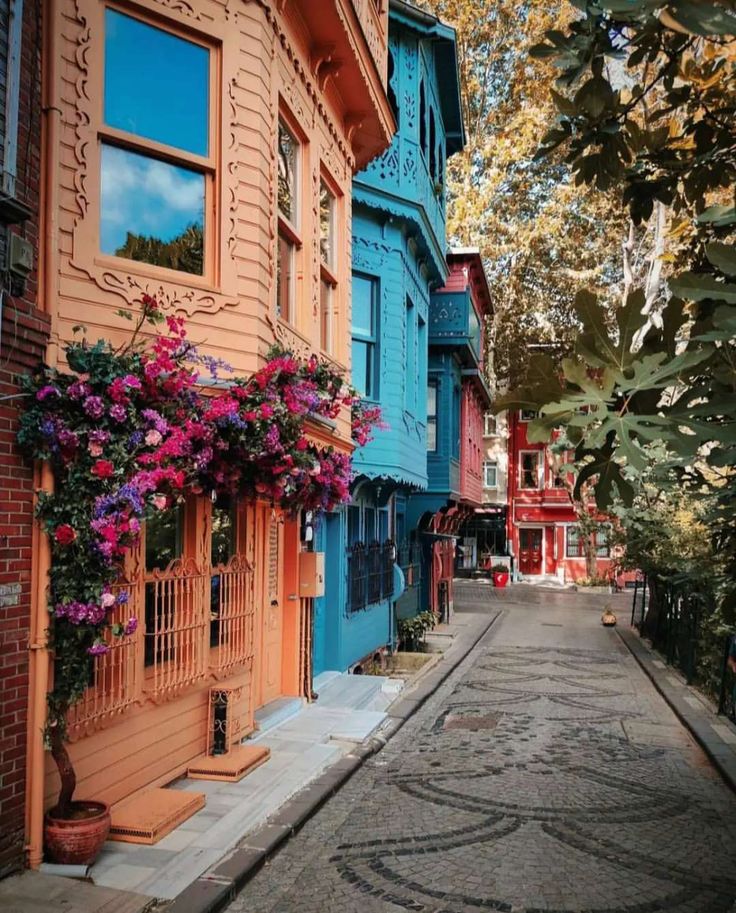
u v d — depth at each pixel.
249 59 7.21
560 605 30.97
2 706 4.81
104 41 6.15
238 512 8.08
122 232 6.30
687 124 5.85
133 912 4.49
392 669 14.55
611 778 7.91
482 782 7.63
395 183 13.39
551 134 5.21
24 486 5.05
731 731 9.73
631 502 4.01
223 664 7.41
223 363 6.32
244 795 6.54
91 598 5.03
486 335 33.00
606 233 31.45
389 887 5.21
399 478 13.66
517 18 28.98
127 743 6.12
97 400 5.08
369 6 10.77
